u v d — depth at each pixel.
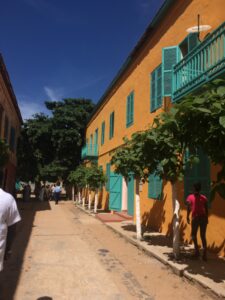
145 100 14.80
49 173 35.72
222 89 4.89
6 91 19.39
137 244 10.23
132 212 16.48
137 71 16.28
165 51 11.56
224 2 9.17
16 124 28.12
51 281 6.58
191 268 7.26
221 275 6.73
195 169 9.77
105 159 23.64
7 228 3.92
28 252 9.18
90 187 20.59
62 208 25.80
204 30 9.88
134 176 10.80
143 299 5.71
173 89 10.08
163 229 12.05
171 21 12.44
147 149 8.11
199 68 8.91
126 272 7.35
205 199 8.09
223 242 8.34
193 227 8.12
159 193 12.47
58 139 35.69
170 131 5.95
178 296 5.90
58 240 11.13
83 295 5.82
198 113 4.86
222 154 4.83
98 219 17.45
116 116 20.55
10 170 25.03
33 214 20.25
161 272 7.39
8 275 6.94
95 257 8.73
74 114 35.94
